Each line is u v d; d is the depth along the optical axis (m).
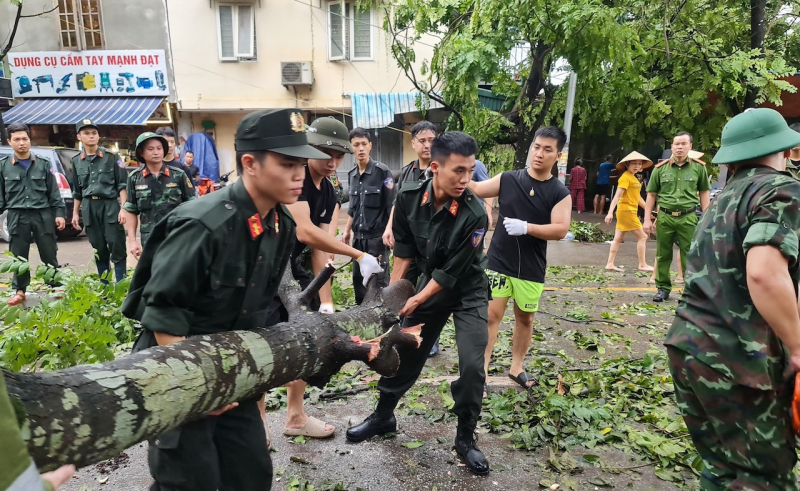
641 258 7.77
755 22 9.68
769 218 1.71
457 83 8.16
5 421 0.89
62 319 3.10
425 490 2.51
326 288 3.30
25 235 5.67
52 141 14.22
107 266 6.16
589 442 2.91
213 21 13.74
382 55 13.89
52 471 1.24
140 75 13.85
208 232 1.59
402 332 2.50
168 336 1.62
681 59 10.20
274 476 2.60
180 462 1.71
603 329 5.02
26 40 13.77
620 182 7.59
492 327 3.58
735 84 9.52
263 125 1.59
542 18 7.02
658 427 3.05
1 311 2.96
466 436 2.75
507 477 2.63
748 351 1.78
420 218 2.70
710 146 11.03
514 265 3.46
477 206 2.57
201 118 14.49
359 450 2.87
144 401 1.38
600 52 7.14
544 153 3.33
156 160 5.07
